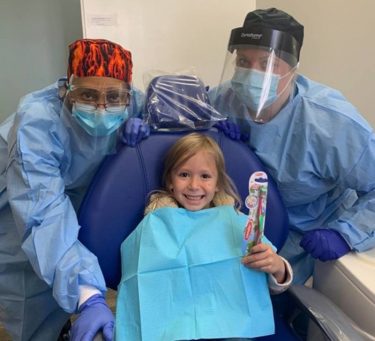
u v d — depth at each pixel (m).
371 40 1.48
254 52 1.04
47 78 1.99
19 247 1.16
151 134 1.02
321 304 0.92
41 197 0.93
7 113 2.00
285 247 1.24
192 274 0.92
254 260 0.91
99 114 0.97
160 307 0.88
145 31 1.53
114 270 0.98
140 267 0.90
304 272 1.23
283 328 1.04
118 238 0.98
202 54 1.58
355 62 1.54
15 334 1.23
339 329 0.84
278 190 1.15
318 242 1.03
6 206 1.16
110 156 1.01
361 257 1.00
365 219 1.06
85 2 1.47
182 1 1.53
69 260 0.88
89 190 0.99
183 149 0.99
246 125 1.13
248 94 1.06
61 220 0.92
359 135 1.05
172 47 1.56
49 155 0.98
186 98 1.05
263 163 1.14
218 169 1.02
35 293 1.19
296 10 1.63
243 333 0.88
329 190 1.20
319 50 1.62
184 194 1.01
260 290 0.93
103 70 0.95
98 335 0.78
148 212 0.98
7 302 1.20
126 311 0.89
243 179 1.05
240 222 0.99
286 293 1.04
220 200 1.04
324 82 1.64
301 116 1.09
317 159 1.09
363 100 1.56
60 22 1.93
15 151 0.96
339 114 1.06
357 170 1.06
